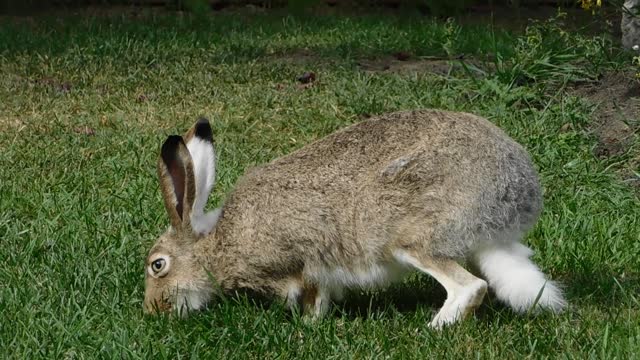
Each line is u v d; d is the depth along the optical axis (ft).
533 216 32.12
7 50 65.62
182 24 74.49
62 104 55.26
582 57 55.88
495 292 32.01
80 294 33.30
